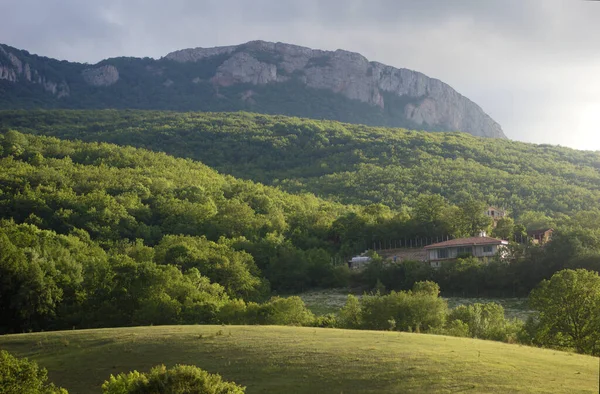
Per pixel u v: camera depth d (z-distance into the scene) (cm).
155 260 14000
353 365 4800
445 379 4344
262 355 5262
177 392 4006
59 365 5734
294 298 8981
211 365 5181
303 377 4712
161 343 5931
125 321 8869
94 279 10062
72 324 8981
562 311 7144
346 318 8612
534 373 4388
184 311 8750
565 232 14600
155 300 8850
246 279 13800
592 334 6938
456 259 14775
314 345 5438
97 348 6034
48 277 9512
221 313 8694
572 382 4175
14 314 8994
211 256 14188
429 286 11525
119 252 15100
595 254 13425
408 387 4288
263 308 8638
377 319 8156
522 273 13638
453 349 5112
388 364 4738
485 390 4088
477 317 8112
